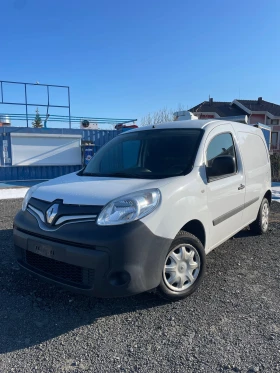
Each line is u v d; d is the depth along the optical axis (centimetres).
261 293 355
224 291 360
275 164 1681
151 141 409
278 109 4309
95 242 277
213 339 273
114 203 288
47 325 297
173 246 321
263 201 562
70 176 409
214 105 4488
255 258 464
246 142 492
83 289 288
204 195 354
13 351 260
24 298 345
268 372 232
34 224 321
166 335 280
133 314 314
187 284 340
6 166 1420
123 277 283
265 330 285
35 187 374
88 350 261
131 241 278
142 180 337
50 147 1497
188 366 241
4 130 1400
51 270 316
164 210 302
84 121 1653
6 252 482
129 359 250
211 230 375
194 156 365
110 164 416
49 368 241
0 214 777
